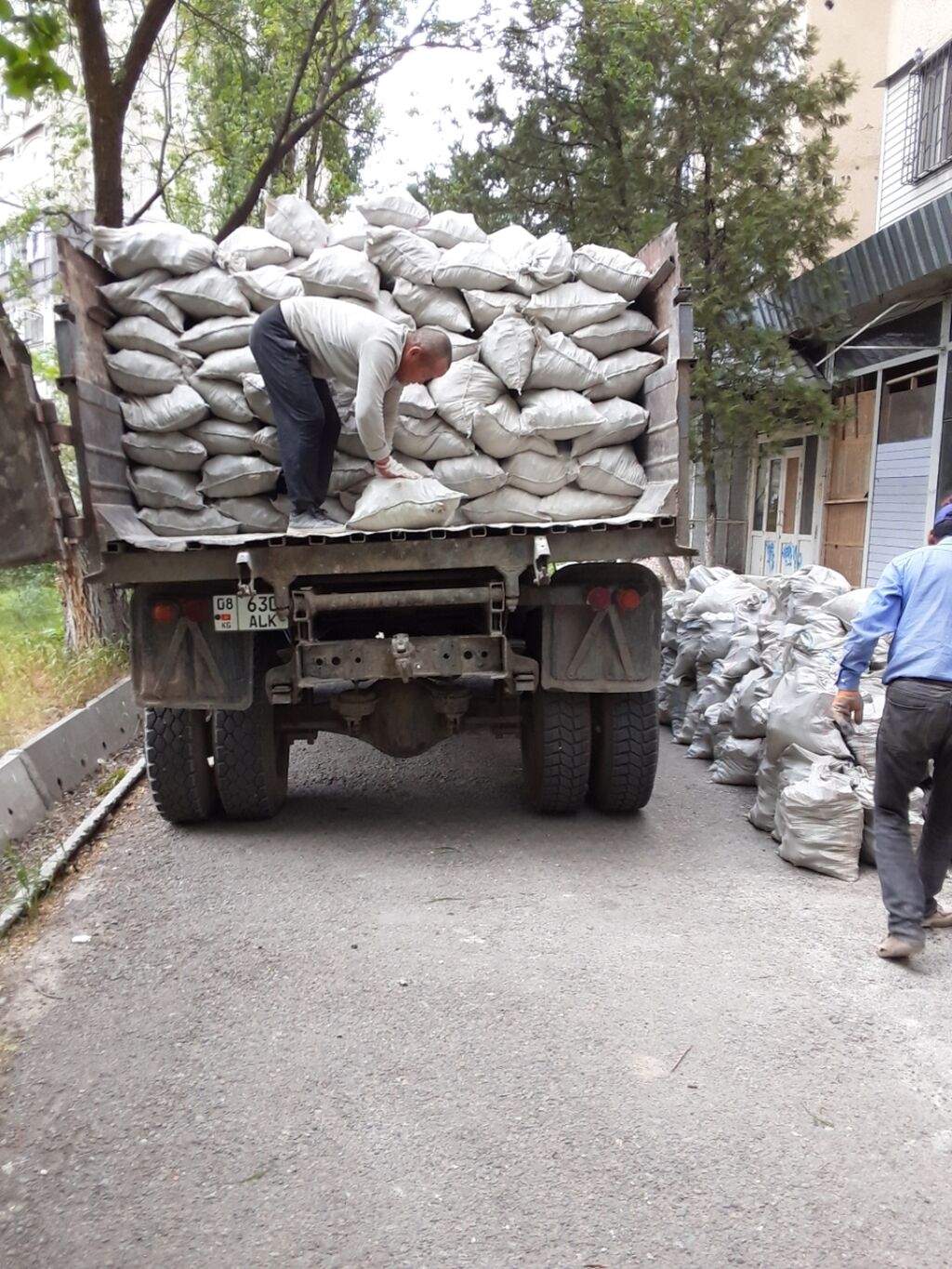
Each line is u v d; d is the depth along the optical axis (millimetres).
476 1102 2951
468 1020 3410
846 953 3922
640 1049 3232
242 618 4762
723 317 14430
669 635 8180
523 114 15188
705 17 14156
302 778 6492
